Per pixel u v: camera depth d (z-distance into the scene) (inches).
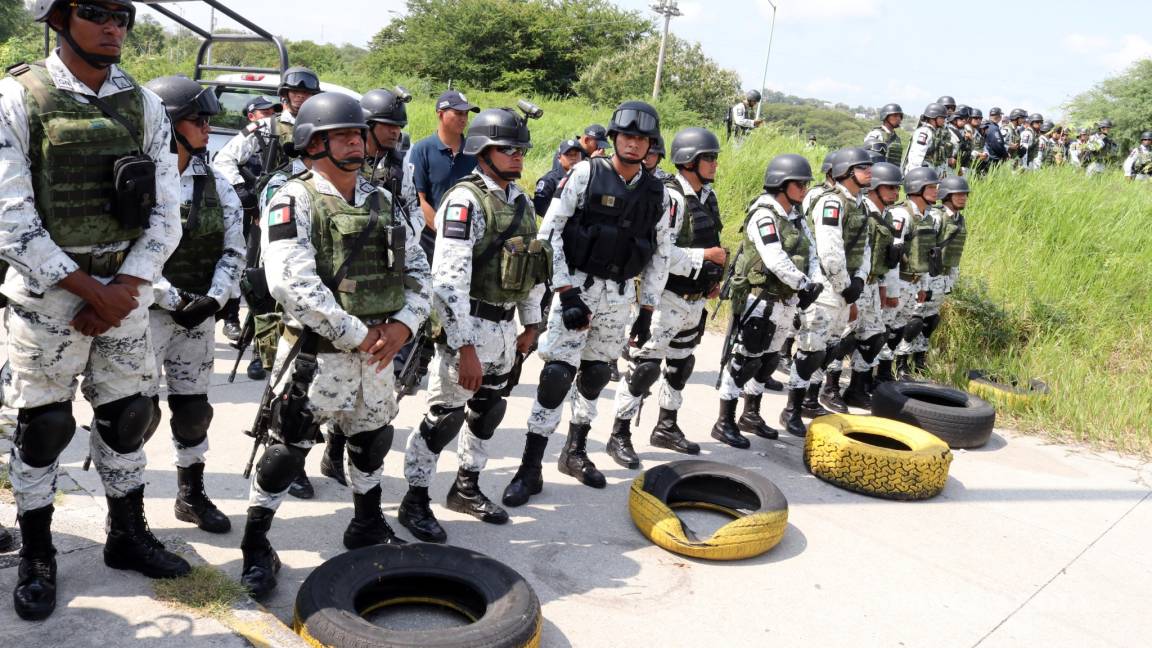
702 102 1491.1
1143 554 164.9
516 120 132.6
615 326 162.9
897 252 233.1
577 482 174.4
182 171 124.9
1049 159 674.8
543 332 162.7
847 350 231.9
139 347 105.4
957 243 267.0
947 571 150.6
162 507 140.9
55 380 99.9
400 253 113.0
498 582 114.4
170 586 107.7
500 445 190.2
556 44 1711.4
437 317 129.5
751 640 123.0
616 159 154.9
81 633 97.7
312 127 106.3
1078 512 182.4
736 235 405.4
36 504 101.5
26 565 102.3
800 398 217.8
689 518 163.2
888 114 429.4
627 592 132.5
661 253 164.2
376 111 140.1
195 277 127.6
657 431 198.8
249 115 217.3
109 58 94.2
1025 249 359.9
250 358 228.8
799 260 192.2
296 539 136.6
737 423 218.1
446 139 208.1
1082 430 233.1
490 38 1729.8
